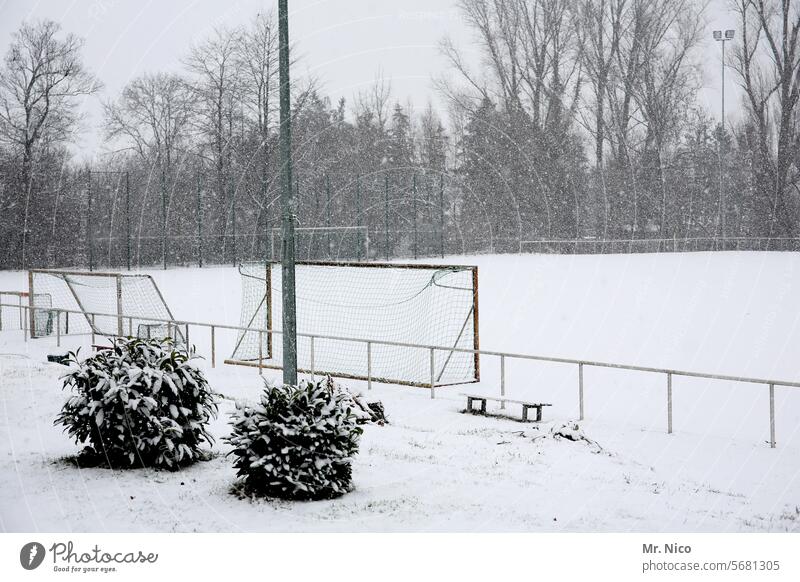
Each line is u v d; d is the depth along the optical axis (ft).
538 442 33.37
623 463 30.30
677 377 51.85
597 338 65.51
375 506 23.97
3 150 129.90
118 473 26.73
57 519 22.47
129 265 122.21
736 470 29.63
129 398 26.43
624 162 150.10
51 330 66.39
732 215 146.82
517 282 97.09
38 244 130.31
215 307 85.71
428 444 32.76
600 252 145.69
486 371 54.29
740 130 146.00
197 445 28.76
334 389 27.07
